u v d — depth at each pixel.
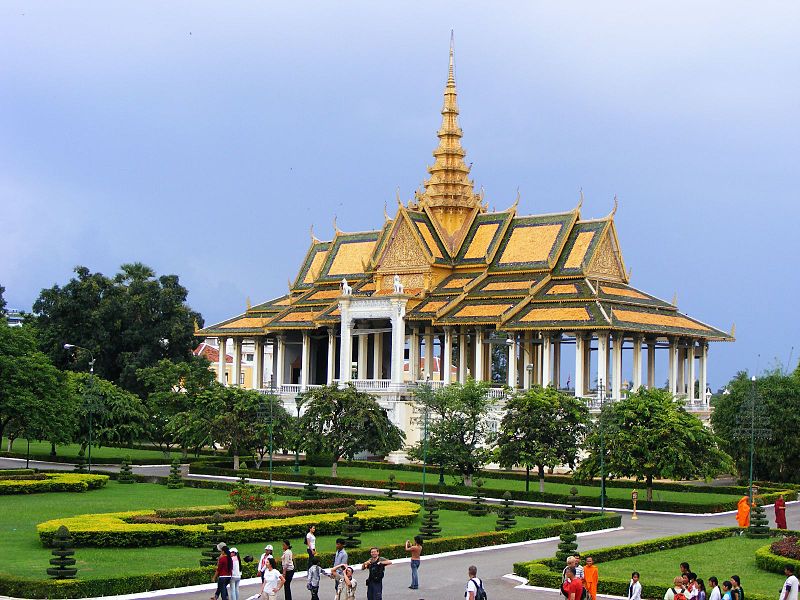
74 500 85.00
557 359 133.00
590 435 92.12
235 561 49.69
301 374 144.12
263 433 112.25
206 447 135.75
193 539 63.06
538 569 57.62
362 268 148.50
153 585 52.41
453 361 156.75
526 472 104.81
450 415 102.06
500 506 81.25
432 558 64.50
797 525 79.31
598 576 56.88
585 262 126.12
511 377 122.69
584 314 117.94
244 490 74.44
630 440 88.06
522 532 71.06
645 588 53.72
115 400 120.75
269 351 197.88
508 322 121.44
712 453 89.94
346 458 111.00
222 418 112.25
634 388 120.94
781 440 104.50
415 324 132.50
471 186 143.00
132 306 162.00
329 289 150.88
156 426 129.75
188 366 142.25
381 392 127.75
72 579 51.50
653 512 87.25
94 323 160.38
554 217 132.88
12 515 75.69
